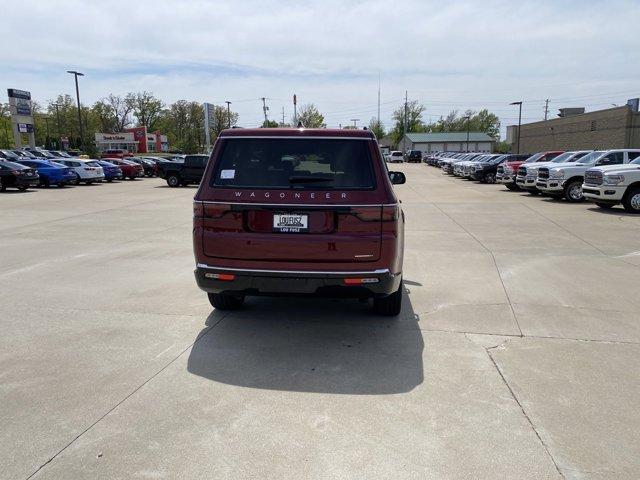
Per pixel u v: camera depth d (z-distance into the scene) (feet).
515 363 13.67
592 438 10.11
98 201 63.46
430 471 9.07
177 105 344.69
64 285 21.75
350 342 15.21
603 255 28.32
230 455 9.53
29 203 60.54
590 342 15.20
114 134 288.30
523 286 21.63
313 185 14.19
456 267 25.30
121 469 9.12
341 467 9.18
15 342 15.08
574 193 58.85
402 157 263.08
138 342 15.12
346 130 14.82
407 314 17.87
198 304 18.99
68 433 10.23
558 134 151.33
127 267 25.34
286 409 11.23
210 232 14.47
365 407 11.32
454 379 12.71
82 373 12.98
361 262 14.06
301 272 14.03
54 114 324.60
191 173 91.81
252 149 14.70
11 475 8.92
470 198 65.82
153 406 11.32
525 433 10.26
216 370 13.21
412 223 41.78
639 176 47.44
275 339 15.44
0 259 27.35
